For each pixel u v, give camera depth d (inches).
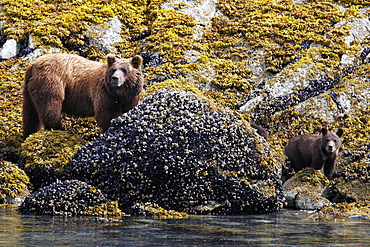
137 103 1736.0
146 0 2618.1
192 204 1398.9
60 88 1739.7
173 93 1612.9
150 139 1478.8
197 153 1454.2
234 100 2054.6
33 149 1601.9
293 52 2242.9
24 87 1782.7
